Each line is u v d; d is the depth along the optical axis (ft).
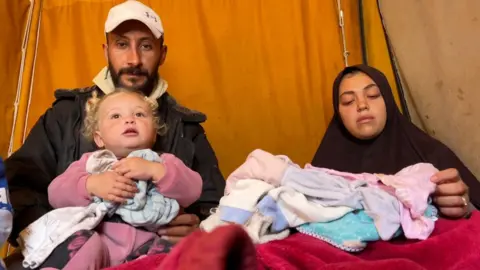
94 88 5.00
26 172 4.39
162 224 3.85
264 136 5.82
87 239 3.47
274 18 6.11
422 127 5.36
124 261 3.64
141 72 4.84
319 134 5.81
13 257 3.94
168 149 4.79
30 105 5.81
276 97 5.91
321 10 6.14
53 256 3.43
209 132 5.83
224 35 6.05
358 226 3.54
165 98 5.12
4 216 3.18
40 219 3.73
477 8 4.48
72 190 3.80
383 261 2.98
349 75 4.77
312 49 6.04
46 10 6.09
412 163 4.57
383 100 4.63
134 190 3.75
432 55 5.08
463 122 4.73
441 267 3.26
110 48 4.89
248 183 3.78
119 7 4.95
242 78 5.96
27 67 5.91
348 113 4.64
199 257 2.23
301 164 5.73
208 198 4.77
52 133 4.69
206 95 5.91
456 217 3.85
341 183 3.79
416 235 3.53
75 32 6.00
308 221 3.66
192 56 5.99
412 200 3.63
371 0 6.13
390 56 5.83
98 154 4.00
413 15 5.35
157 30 4.87
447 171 3.82
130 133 4.04
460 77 4.71
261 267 3.08
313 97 5.90
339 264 2.98
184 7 6.11
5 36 5.80
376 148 4.66
